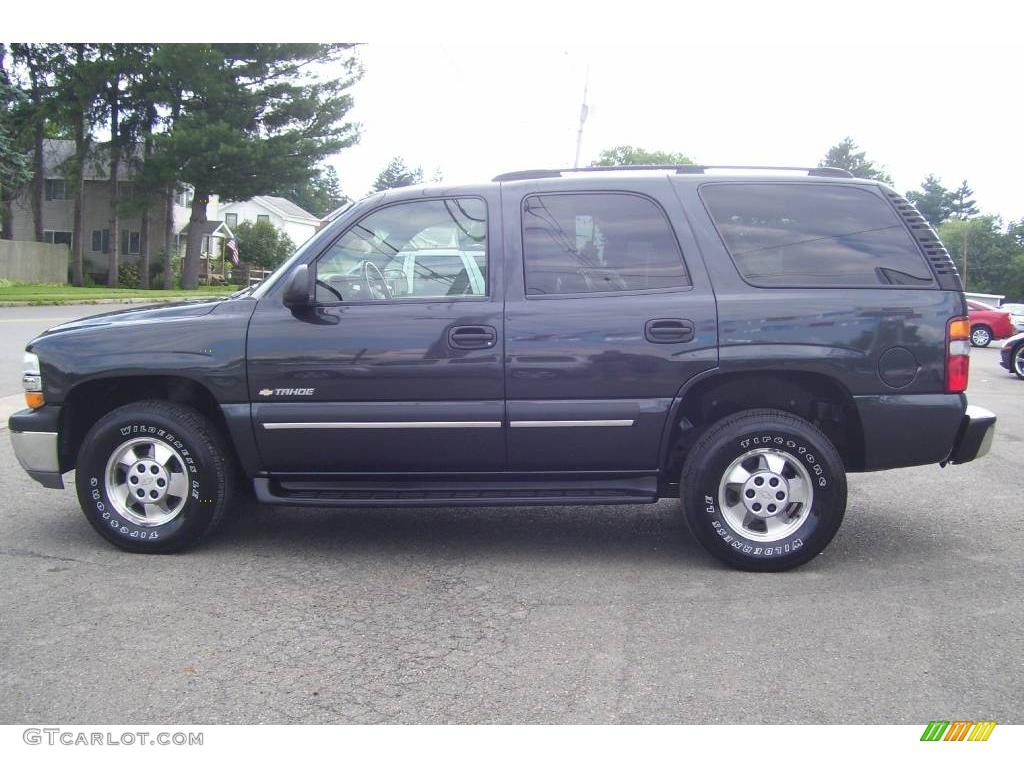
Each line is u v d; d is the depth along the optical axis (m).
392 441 4.82
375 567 4.91
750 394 5.01
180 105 38.09
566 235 4.86
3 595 4.40
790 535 4.74
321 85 39.34
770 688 3.45
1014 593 4.50
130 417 4.93
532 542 5.41
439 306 4.78
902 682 3.50
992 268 88.75
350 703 3.34
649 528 5.73
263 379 4.82
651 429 4.76
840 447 5.09
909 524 5.83
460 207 4.92
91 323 5.12
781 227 4.84
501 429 4.77
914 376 4.70
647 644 3.86
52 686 3.46
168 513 5.03
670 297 4.73
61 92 38.97
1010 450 8.52
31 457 5.06
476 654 3.76
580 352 4.71
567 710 3.28
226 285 51.53
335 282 4.91
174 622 4.09
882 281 4.77
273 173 37.78
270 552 5.16
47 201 50.22
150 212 46.41
